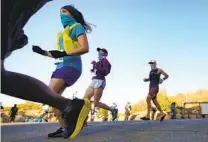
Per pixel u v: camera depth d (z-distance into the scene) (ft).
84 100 8.34
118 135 14.28
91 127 18.02
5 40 5.77
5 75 5.97
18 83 6.25
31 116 107.55
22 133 15.80
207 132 14.23
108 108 21.35
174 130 15.31
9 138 14.07
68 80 14.07
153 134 14.15
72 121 8.33
